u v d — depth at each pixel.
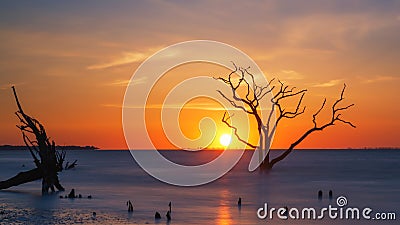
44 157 45.00
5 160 160.12
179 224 29.50
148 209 35.03
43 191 44.75
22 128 44.41
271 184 56.97
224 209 35.66
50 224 29.02
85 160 162.75
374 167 100.19
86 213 32.94
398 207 37.12
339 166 103.81
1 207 35.53
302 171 83.56
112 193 45.91
